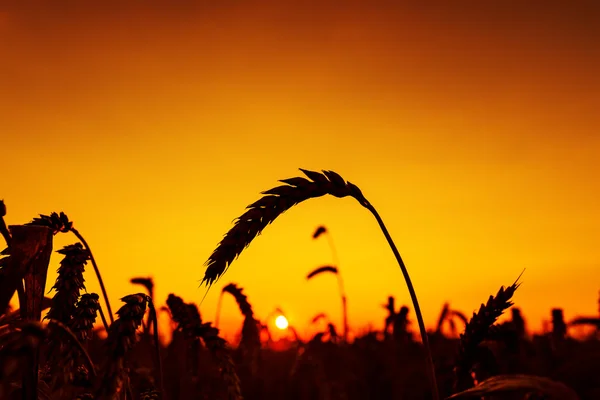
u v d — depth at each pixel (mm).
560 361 4410
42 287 2350
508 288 2982
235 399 2463
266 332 7887
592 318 4340
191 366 4285
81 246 2486
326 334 7910
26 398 2098
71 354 2180
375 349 8977
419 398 7012
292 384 7383
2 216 2484
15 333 1816
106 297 2871
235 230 2354
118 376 1937
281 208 2477
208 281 2283
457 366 3012
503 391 1990
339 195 2604
